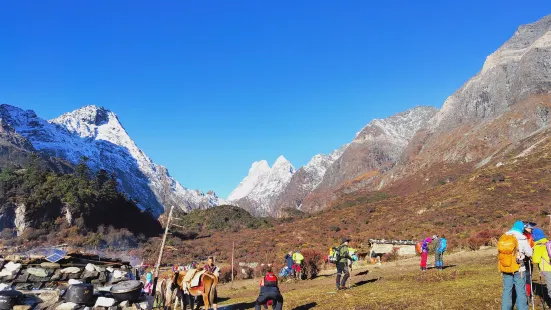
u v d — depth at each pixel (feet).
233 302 55.83
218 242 300.40
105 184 423.64
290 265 82.84
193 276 38.34
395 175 652.89
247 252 236.02
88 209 353.72
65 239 315.78
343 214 294.87
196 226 417.08
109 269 47.29
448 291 39.45
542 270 25.71
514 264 24.85
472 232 145.89
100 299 38.78
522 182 239.30
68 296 37.96
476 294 35.63
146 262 193.06
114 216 383.65
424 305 33.65
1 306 36.32
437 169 519.60
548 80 500.33
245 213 463.42
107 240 321.93
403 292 42.50
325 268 91.81
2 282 42.14
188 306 47.93
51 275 43.96
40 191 354.33
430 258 86.58
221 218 431.02
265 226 401.29
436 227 193.57
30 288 42.63
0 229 324.19
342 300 42.27
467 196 241.76
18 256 44.75
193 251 256.73
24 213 333.42
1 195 343.05
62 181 380.58
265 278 36.11
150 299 41.14
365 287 50.24
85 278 45.01
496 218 183.21
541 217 156.25
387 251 111.04
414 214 240.73
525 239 25.09
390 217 252.83
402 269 71.87
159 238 355.56
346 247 51.31
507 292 25.35
